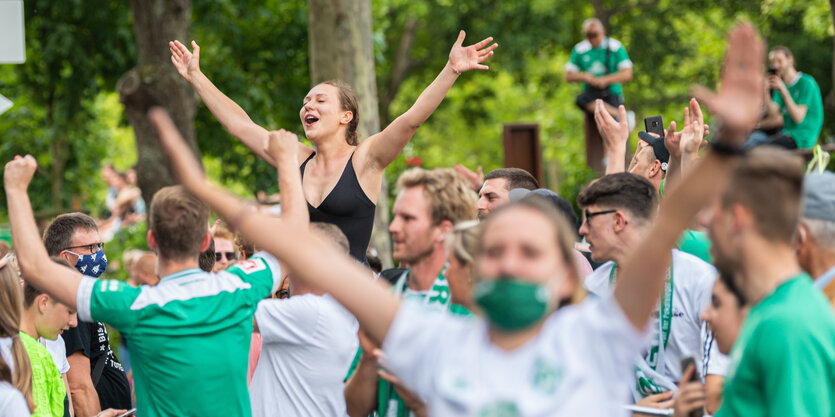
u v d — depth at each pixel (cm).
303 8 2625
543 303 278
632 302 288
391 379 417
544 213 292
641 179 543
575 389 275
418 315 304
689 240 599
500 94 4550
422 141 4503
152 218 508
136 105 1814
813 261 412
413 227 463
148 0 1823
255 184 2597
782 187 344
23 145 2866
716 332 423
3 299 528
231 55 2608
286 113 2672
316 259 314
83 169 3092
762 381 344
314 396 552
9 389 471
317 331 547
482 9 3362
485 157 4841
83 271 729
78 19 2397
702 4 3259
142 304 493
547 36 3244
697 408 420
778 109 1401
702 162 287
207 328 503
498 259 287
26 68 2577
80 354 739
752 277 353
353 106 723
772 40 2933
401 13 3475
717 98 282
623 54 1648
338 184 698
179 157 323
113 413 664
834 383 340
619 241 534
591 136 1672
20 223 471
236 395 512
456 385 282
